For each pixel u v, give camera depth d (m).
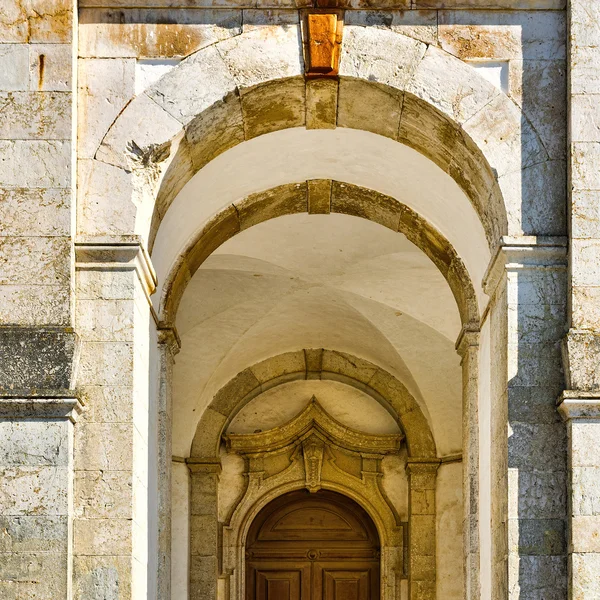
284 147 12.31
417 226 13.33
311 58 10.56
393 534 18.56
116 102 10.51
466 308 12.75
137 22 10.66
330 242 15.64
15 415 9.74
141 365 10.52
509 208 10.38
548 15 10.70
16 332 9.88
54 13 10.43
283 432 18.80
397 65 10.65
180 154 10.88
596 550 9.69
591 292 10.09
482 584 11.91
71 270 10.02
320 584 18.86
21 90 10.29
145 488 10.73
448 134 10.81
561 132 10.49
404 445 18.88
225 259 15.95
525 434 10.05
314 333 18.36
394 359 18.14
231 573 18.48
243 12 10.71
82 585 9.66
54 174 10.17
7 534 9.59
